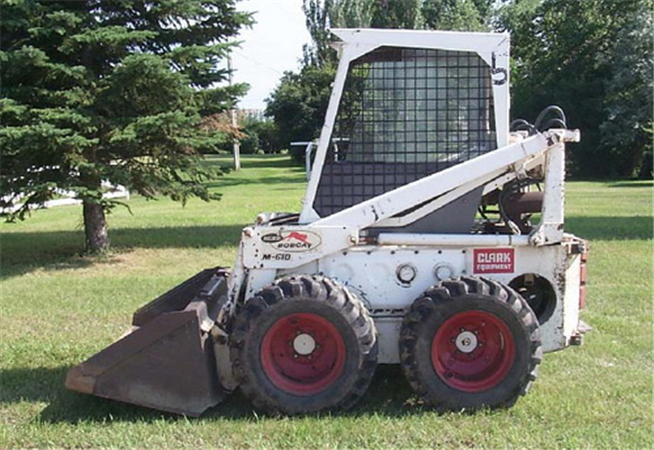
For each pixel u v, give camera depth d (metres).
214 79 11.61
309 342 4.73
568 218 15.64
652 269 9.70
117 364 4.64
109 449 4.30
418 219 4.98
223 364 4.91
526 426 4.51
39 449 4.34
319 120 45.88
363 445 4.28
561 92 37.34
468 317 4.67
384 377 5.32
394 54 4.95
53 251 12.36
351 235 4.81
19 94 10.02
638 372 5.54
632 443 4.28
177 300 5.73
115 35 10.02
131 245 12.89
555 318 4.98
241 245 4.91
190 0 11.05
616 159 36.81
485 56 4.84
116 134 10.06
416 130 4.97
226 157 56.59
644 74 34.03
